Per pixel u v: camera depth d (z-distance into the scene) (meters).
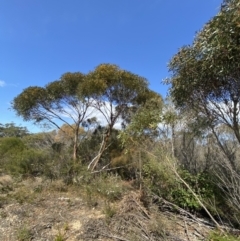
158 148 5.68
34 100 8.97
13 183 6.75
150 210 4.67
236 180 4.03
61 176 6.95
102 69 8.03
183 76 4.39
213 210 4.32
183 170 5.16
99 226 4.14
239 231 3.79
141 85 8.18
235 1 2.71
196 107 4.79
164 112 5.74
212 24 3.06
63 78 8.90
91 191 5.88
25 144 10.54
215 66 3.43
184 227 4.14
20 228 4.12
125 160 7.71
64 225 4.22
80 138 9.96
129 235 3.80
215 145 5.04
